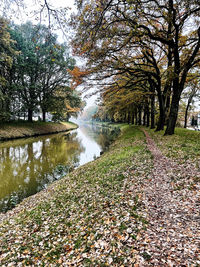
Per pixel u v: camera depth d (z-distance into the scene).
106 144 28.70
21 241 5.33
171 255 3.46
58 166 15.75
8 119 32.78
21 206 8.84
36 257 4.46
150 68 20.66
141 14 10.45
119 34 11.73
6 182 12.62
